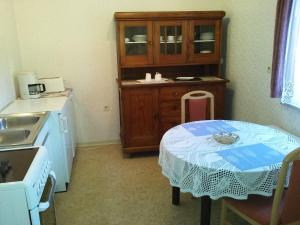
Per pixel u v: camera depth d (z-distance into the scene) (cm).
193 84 324
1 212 120
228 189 153
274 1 257
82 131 371
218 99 335
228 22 350
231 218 215
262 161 160
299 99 233
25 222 123
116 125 376
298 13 222
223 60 370
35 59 339
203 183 156
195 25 326
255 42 293
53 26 333
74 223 215
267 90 279
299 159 132
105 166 311
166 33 323
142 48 325
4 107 259
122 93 313
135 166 310
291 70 234
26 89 292
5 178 125
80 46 344
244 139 194
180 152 173
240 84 330
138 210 230
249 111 315
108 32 345
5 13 285
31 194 121
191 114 266
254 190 152
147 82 323
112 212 229
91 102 364
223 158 164
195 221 216
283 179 136
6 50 278
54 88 325
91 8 335
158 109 325
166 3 350
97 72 356
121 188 264
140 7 345
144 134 330
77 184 273
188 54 332
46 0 325
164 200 244
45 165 151
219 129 215
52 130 246
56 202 244
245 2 306
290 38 229
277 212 142
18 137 197
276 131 210
